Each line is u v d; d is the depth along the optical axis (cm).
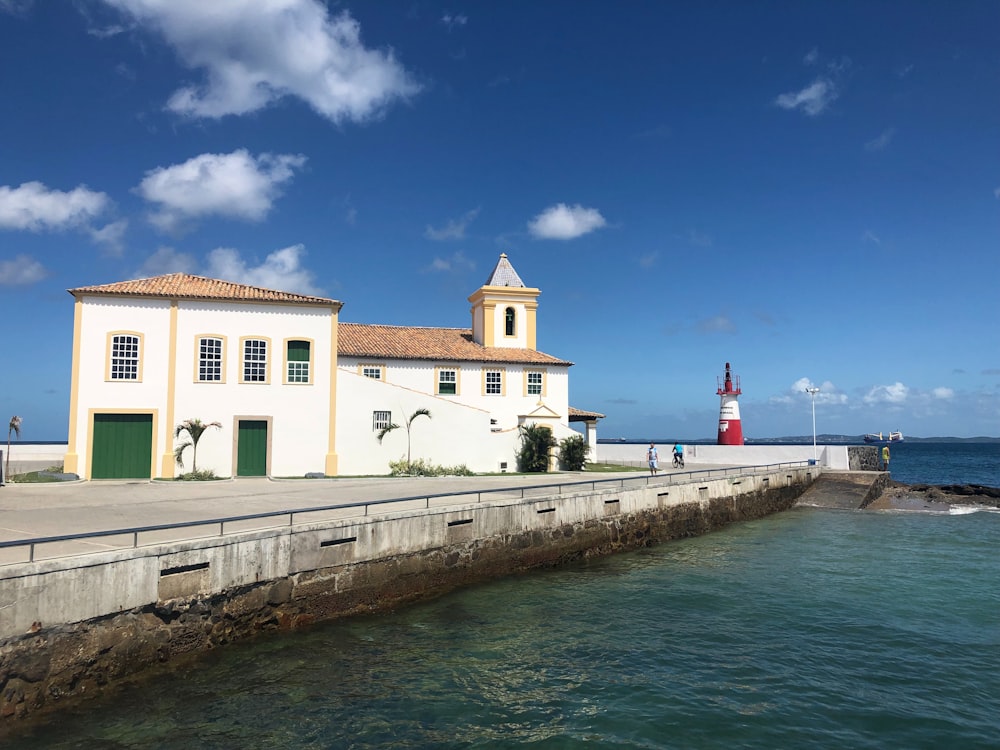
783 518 3422
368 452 3203
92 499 2011
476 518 1827
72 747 862
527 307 4591
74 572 983
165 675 1091
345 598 1458
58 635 959
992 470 8681
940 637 1410
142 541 1215
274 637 1295
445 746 905
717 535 2831
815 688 1130
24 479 2561
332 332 3097
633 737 944
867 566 2142
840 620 1527
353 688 1087
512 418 4172
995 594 1773
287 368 3030
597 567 2100
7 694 899
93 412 2781
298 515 1638
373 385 3231
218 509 1762
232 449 2927
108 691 1019
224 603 1214
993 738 955
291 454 3005
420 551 1650
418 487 2489
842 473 4325
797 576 1984
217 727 934
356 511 1725
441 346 4259
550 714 1012
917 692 1120
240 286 3144
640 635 1401
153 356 2861
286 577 1337
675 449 4334
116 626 1037
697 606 1634
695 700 1073
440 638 1350
